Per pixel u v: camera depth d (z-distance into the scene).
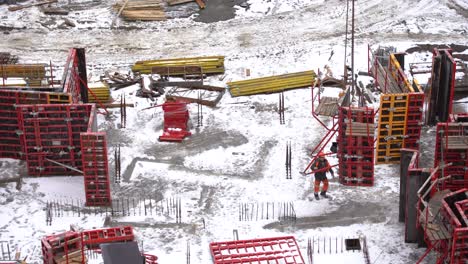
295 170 43.38
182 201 40.91
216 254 36.59
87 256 35.91
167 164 44.19
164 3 65.94
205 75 54.06
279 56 56.59
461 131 39.38
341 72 53.31
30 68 50.47
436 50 46.84
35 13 63.81
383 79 49.50
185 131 46.97
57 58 56.84
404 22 61.41
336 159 44.16
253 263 36.12
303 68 54.47
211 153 45.19
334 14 63.19
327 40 58.75
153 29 61.41
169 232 38.38
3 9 64.44
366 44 57.59
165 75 53.31
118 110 49.78
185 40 59.66
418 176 35.94
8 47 58.34
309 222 39.09
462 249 33.47
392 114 42.72
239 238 37.84
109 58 57.03
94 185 40.09
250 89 51.47
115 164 43.38
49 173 43.25
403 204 38.38
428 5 64.56
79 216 39.66
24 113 41.66
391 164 43.97
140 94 51.28
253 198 41.06
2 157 44.72
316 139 46.19
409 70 53.53
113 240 36.59
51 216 39.44
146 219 39.41
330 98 45.28
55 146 42.62
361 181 41.88
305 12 63.81
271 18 62.97
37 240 37.72
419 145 44.62
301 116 48.69
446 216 34.47
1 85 47.19
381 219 39.28
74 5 65.50
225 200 40.94
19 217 39.47
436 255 36.38
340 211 39.94
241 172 43.41
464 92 50.94
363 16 62.72
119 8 64.38
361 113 41.09
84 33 60.75
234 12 64.25
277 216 39.56
